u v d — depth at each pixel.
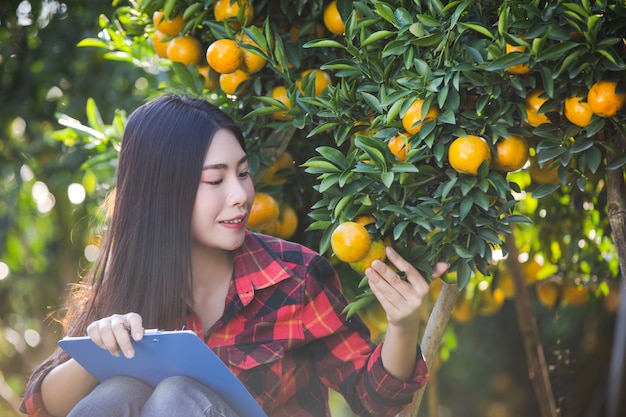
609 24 2.33
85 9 4.74
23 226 5.98
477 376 7.48
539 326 5.78
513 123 2.39
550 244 3.83
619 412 5.32
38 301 6.22
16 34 4.81
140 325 2.31
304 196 3.37
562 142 2.44
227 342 2.60
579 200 3.60
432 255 2.43
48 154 5.21
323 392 2.75
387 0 2.59
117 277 2.58
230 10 2.88
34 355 6.39
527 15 2.41
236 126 2.62
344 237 2.38
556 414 3.82
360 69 2.60
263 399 2.60
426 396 7.12
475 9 2.47
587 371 6.14
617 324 5.33
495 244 2.52
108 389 2.34
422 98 2.39
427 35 2.41
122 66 4.86
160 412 2.24
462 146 2.35
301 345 2.63
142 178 2.56
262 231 3.22
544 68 2.33
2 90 4.88
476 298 4.12
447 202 2.42
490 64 2.30
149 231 2.55
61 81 4.93
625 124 2.38
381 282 2.40
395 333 2.48
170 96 2.65
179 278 2.54
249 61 2.86
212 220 2.54
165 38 3.13
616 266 3.89
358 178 2.48
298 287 2.63
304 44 2.80
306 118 2.77
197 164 2.52
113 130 3.62
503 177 2.51
